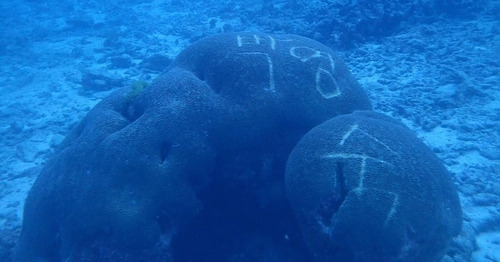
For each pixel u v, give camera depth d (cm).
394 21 1345
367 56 1202
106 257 435
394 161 421
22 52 1797
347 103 567
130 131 481
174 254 485
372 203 389
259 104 516
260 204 512
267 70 543
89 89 1313
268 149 523
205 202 515
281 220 502
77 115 1132
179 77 533
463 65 1032
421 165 431
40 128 1075
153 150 467
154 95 516
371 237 383
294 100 535
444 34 1248
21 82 1448
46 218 484
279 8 1925
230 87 528
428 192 413
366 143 436
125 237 435
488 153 704
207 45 593
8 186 840
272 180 514
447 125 811
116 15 2361
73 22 2134
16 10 2750
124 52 1600
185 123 483
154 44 1711
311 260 441
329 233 396
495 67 1003
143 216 443
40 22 2377
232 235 508
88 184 461
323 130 466
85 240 445
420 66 1079
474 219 567
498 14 1309
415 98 926
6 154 981
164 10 2436
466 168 680
